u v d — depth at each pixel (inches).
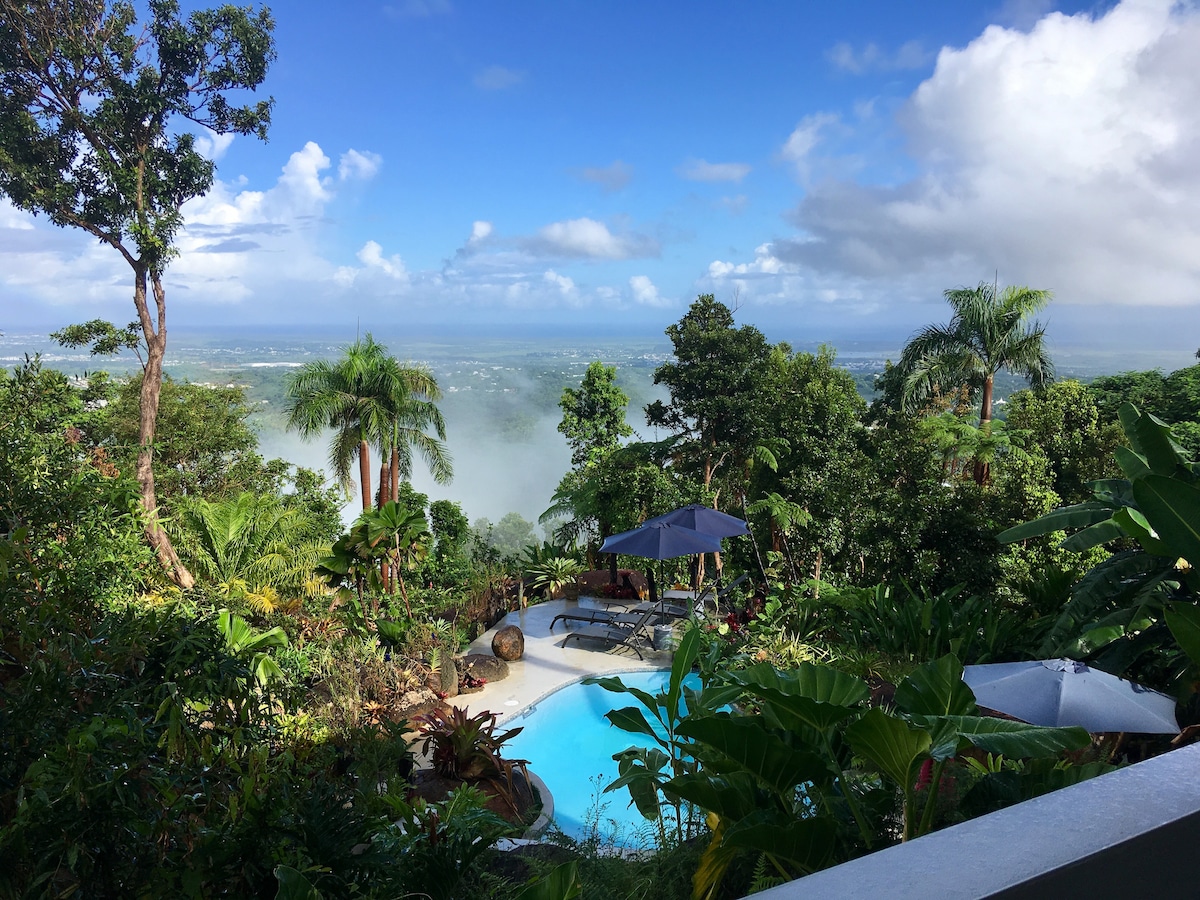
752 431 928.3
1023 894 24.7
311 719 252.8
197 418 1054.4
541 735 362.6
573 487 884.6
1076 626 322.3
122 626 126.0
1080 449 748.0
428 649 404.5
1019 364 860.0
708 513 516.1
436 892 126.0
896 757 100.1
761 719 123.3
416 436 1106.7
